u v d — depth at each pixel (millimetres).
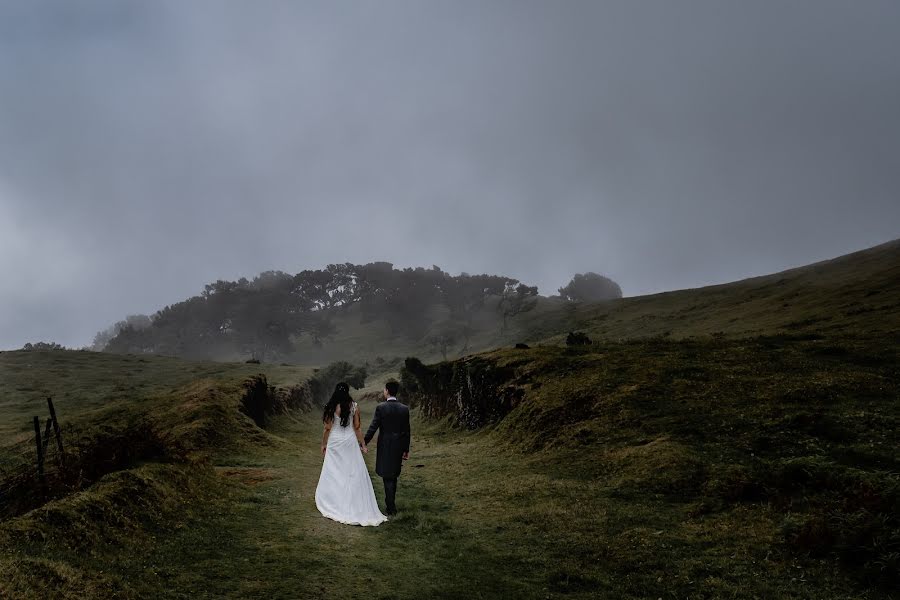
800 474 7816
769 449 9453
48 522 5371
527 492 9719
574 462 11516
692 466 9297
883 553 5508
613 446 11688
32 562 4352
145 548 5746
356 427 8453
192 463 9875
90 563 4945
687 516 7613
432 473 13359
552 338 69938
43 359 50750
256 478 11352
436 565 6152
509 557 6504
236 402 21922
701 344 21125
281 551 6188
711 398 12938
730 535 6691
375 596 5105
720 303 59875
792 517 6789
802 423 10078
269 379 45750
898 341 16328
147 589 4672
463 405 25828
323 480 8320
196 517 7180
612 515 7906
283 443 17922
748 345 19016
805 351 16359
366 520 7762
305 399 44094
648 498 8586
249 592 4922
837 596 5066
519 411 17266
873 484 6883
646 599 5250
